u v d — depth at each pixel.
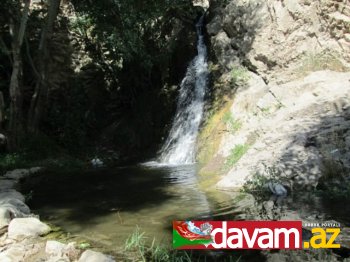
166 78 17.77
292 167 8.31
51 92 18.73
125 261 5.00
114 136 18.31
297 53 12.91
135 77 19.11
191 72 16.78
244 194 7.97
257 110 12.41
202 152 13.34
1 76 17.95
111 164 15.38
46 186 10.52
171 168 12.56
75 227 6.53
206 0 20.33
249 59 13.84
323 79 11.74
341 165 7.92
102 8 16.72
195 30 17.86
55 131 18.12
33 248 5.54
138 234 5.93
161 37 18.34
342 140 8.50
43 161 14.91
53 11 16.45
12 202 7.53
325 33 12.66
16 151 15.09
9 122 15.34
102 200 8.36
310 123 9.84
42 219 7.12
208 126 13.98
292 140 9.27
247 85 13.63
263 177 8.30
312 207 6.64
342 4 12.20
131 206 7.65
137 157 16.41
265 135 10.31
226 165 10.45
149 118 17.53
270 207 6.84
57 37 19.56
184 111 15.95
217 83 14.98
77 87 19.52
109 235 6.00
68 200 8.60
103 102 19.94
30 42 18.34
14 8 16.42
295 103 11.47
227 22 15.15
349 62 12.03
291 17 13.15
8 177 11.67
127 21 16.62
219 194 8.13
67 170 13.69
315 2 12.80
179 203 7.61
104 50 20.19
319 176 7.88
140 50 17.16
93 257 4.87
